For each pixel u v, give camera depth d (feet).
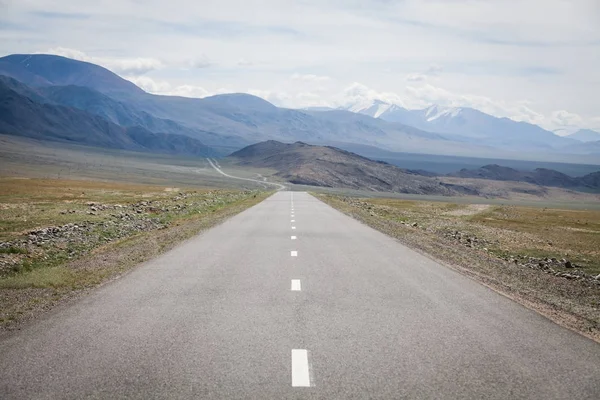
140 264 54.90
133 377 22.47
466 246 93.76
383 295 40.40
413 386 21.77
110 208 154.92
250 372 23.18
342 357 25.41
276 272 50.26
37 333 29.07
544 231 150.51
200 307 35.68
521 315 34.83
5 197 195.42
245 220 117.70
